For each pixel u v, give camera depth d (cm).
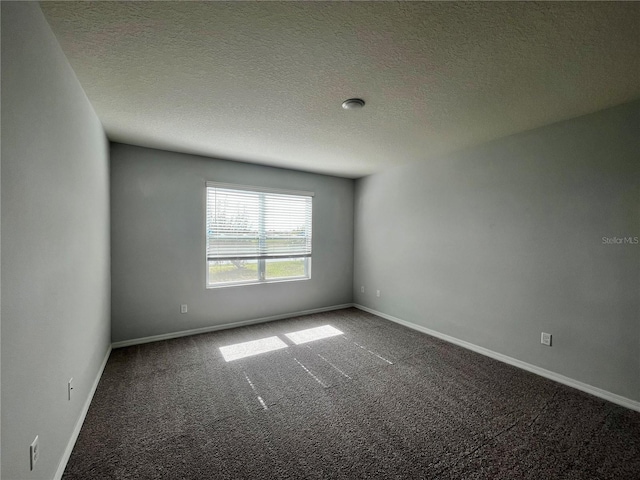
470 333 332
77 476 152
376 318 452
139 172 338
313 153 362
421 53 164
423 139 307
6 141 101
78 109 190
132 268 336
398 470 158
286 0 126
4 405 98
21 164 112
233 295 404
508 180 297
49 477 138
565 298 255
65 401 161
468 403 224
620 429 194
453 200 352
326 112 242
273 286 439
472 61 171
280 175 440
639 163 216
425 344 346
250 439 182
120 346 330
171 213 358
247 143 323
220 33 147
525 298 283
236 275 413
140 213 340
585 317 243
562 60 169
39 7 128
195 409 214
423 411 213
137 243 339
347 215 515
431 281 379
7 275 101
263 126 273
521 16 135
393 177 439
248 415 207
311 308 478
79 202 190
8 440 101
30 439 118
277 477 153
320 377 264
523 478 154
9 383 102
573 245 250
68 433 166
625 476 155
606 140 232
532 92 208
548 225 266
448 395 235
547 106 229
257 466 161
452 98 217
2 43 98
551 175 264
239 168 405
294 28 144
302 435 187
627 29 142
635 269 218
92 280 229
